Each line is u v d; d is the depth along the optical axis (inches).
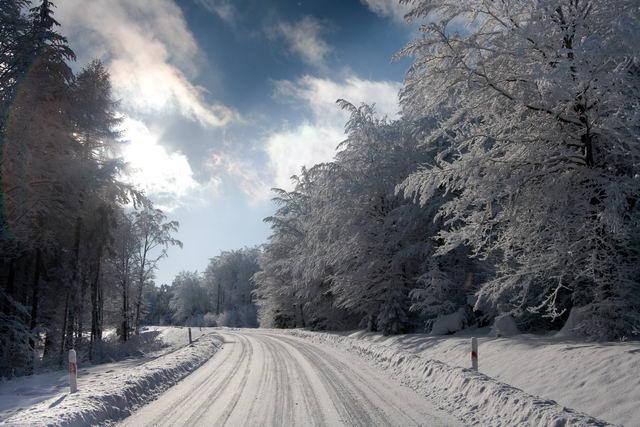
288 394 366.3
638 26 344.2
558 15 433.4
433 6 498.0
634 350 332.5
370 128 999.6
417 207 866.1
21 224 750.5
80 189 872.3
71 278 924.6
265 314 2253.9
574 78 390.6
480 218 487.8
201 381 457.4
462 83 481.7
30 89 761.0
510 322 581.6
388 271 919.0
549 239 467.5
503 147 467.2
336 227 1015.0
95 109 942.4
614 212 375.9
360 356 658.2
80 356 902.4
